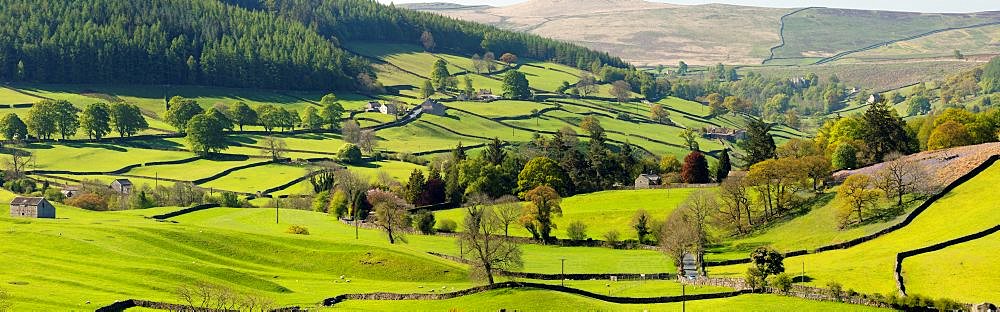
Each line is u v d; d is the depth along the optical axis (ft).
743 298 507.71
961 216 609.42
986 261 513.04
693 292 528.63
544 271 611.88
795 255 617.21
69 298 459.73
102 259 567.59
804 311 472.44
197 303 479.41
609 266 628.69
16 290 461.78
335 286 561.84
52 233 616.39
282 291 540.52
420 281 594.65
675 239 613.11
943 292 480.64
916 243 574.56
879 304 472.85
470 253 652.89
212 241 639.76
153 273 538.47
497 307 495.82
